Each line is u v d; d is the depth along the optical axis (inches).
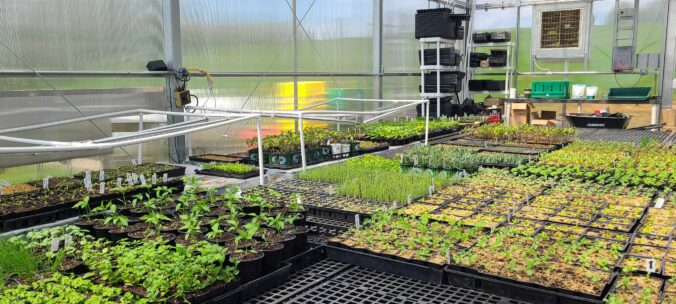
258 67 392.8
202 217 180.9
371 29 535.8
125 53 307.4
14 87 258.4
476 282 133.9
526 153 338.3
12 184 241.3
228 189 201.2
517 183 248.2
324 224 185.6
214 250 132.4
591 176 260.7
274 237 153.9
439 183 242.2
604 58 616.7
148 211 186.5
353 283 141.2
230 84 370.0
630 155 312.8
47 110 269.4
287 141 320.2
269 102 405.4
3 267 133.6
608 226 176.9
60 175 282.2
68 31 279.9
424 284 139.4
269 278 137.7
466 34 687.1
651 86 589.0
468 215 192.5
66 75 277.6
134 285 131.0
